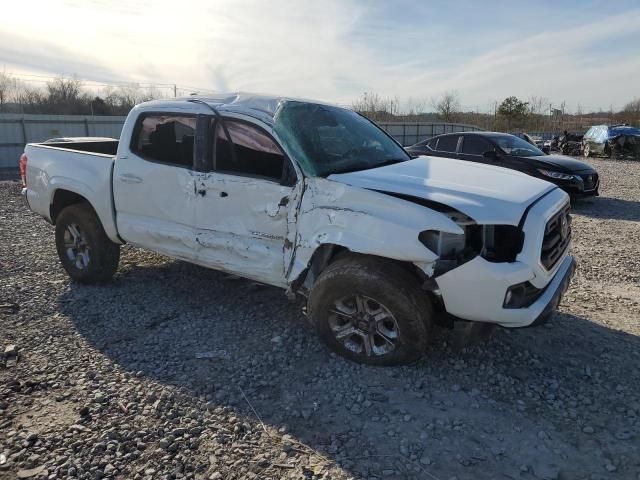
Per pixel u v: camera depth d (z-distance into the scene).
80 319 4.56
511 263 3.32
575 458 2.80
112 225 5.01
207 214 4.29
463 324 3.62
